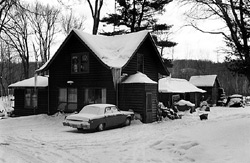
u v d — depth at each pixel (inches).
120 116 713.6
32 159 342.6
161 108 952.9
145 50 981.8
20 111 1058.1
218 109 1526.8
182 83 1624.0
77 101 910.4
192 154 350.3
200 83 1995.6
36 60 1755.7
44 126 743.7
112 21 1286.9
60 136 557.0
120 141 492.7
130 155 374.0
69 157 363.6
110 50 919.0
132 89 821.2
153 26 1307.8
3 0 418.0
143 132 608.4
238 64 476.7
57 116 903.7
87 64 899.4
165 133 580.1
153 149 411.5
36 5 1534.2
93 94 883.4
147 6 1256.8
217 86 2101.4
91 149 419.2
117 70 818.8
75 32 888.3
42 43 1722.4
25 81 1069.8
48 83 987.3
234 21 480.1
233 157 309.4
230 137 379.6
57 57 971.3
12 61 2185.0
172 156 366.0
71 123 631.2
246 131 391.5
